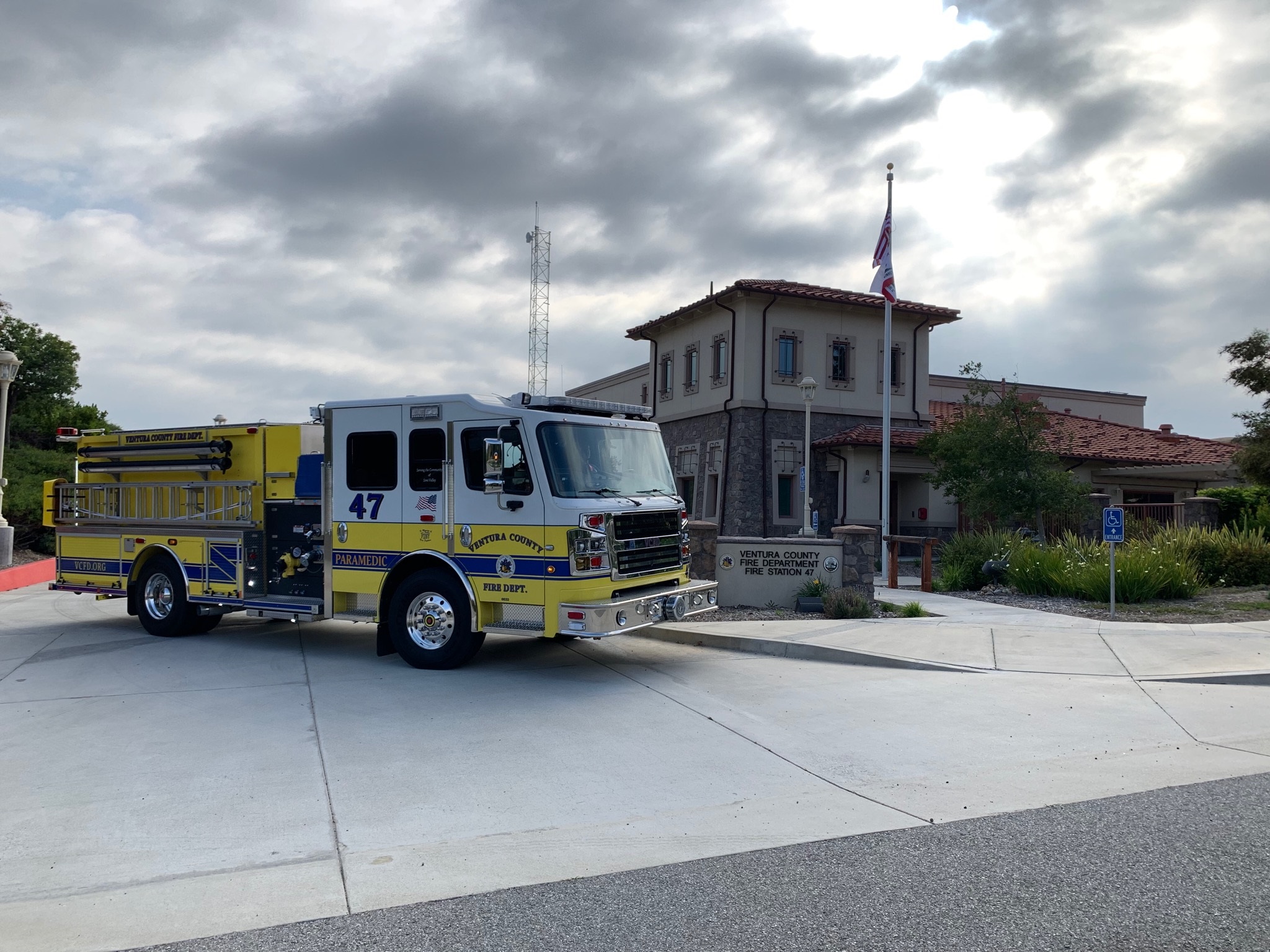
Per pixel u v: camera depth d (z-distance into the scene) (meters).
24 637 11.54
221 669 9.43
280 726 7.19
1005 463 19.19
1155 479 28.05
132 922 3.93
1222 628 11.37
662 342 30.56
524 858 4.62
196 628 11.56
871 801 5.47
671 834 4.95
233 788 5.73
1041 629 11.30
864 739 6.84
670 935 3.74
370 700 8.07
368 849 4.76
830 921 3.84
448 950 3.64
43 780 5.88
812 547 13.34
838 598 12.60
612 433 9.45
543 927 3.83
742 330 25.86
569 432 8.94
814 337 26.53
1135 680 8.91
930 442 21.30
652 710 7.70
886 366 20.17
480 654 10.27
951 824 5.05
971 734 7.00
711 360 27.33
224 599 10.73
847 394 26.83
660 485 9.97
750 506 25.56
